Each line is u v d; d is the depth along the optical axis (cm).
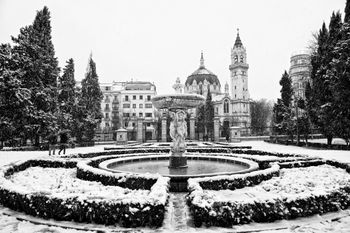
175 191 846
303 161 1206
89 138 3809
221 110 8288
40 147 2509
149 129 6425
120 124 7069
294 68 6775
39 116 2380
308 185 818
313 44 3891
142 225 535
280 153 1584
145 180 805
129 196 568
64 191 716
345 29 2002
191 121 4059
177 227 538
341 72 1945
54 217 572
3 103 1981
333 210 625
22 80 2245
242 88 8419
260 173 877
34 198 600
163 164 1311
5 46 2077
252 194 723
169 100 1180
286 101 3806
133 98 7656
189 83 8800
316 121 2630
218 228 527
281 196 589
